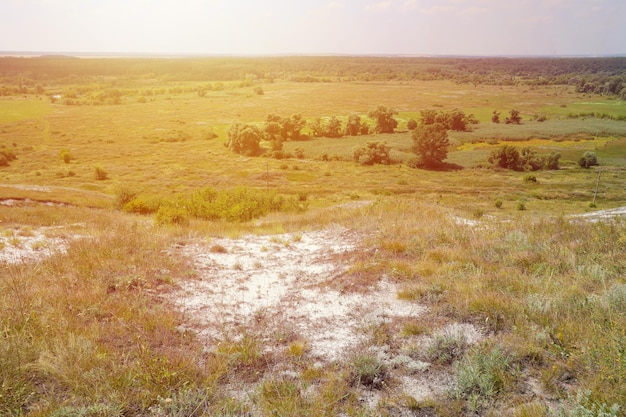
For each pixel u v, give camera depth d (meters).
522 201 53.53
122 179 71.25
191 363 4.34
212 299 6.48
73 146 99.81
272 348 4.86
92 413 3.47
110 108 160.38
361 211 13.60
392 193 61.50
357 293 6.41
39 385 3.89
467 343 4.67
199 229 12.65
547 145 97.62
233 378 4.23
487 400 3.71
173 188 64.56
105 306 5.84
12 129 116.38
